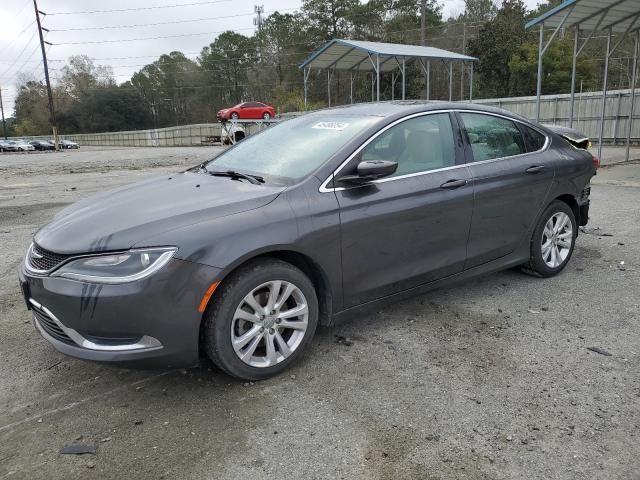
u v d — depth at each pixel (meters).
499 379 3.23
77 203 3.78
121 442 2.69
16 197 10.85
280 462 2.52
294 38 72.44
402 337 3.82
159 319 2.82
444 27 62.81
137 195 3.55
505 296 4.57
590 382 3.17
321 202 3.36
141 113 91.25
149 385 3.22
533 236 4.76
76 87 91.94
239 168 3.93
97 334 2.83
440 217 3.91
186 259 2.85
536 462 2.49
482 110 4.46
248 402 3.02
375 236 3.57
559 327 3.95
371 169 3.37
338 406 2.97
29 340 3.87
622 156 17.91
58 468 2.51
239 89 89.50
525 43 45.56
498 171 4.31
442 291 4.72
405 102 4.35
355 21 63.88
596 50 51.50
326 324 3.56
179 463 2.53
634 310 4.24
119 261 2.80
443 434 2.71
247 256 3.00
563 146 5.04
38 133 91.00
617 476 2.39
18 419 2.90
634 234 6.63
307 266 3.45
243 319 3.10
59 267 2.90
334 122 4.05
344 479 2.41
